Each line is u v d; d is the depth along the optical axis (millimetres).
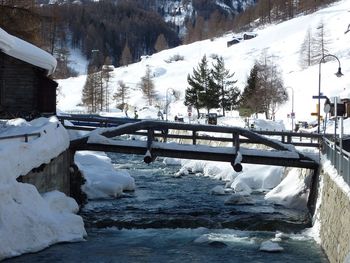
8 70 28078
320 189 21281
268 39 160625
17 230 15672
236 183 30781
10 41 25625
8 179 15875
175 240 19297
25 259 15359
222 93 89938
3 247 15016
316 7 181375
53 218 17328
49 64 28156
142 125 24906
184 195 28906
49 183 20641
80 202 25719
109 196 27469
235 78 122312
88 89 116500
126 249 17828
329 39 120125
